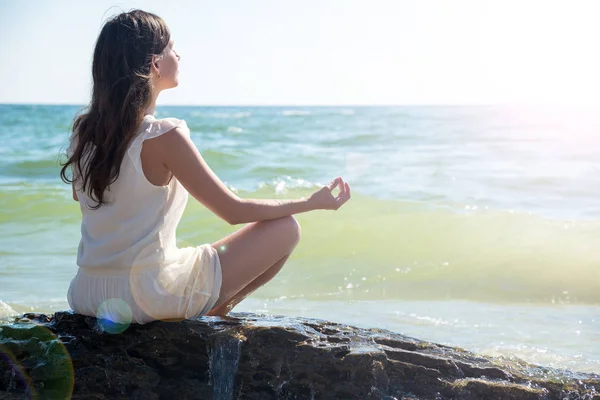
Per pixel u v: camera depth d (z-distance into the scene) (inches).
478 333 172.7
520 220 327.6
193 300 108.3
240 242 110.8
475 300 214.4
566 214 366.9
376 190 457.7
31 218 334.0
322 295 220.8
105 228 103.9
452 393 105.7
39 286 214.7
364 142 925.2
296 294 222.1
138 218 102.2
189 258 108.2
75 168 105.8
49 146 777.6
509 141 918.4
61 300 195.8
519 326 180.7
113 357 109.8
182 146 101.3
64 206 353.7
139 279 104.0
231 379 109.3
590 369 142.2
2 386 109.3
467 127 1258.6
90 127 102.7
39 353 110.7
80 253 109.0
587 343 163.6
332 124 1357.0
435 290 227.6
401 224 318.3
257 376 109.3
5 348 111.3
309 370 108.3
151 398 108.4
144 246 102.5
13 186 423.8
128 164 100.3
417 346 117.0
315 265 261.4
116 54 101.7
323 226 312.5
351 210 345.7
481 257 269.4
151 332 109.4
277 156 656.4
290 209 110.7
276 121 1437.0
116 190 101.7
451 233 305.6
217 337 109.3
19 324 116.1
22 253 268.4
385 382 107.2
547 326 180.9
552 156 695.1
